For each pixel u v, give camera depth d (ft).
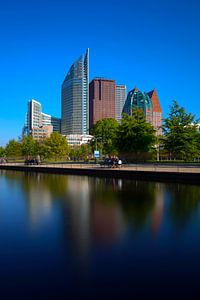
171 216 39.22
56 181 95.50
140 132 171.32
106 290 18.81
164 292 18.49
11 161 259.19
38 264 23.06
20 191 69.62
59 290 18.84
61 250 26.18
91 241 28.76
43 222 36.99
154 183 83.82
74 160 265.54
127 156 172.65
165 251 25.67
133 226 34.32
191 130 153.58
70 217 39.60
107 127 247.91
